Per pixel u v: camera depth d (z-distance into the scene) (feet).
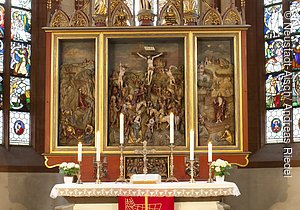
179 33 42.37
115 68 43.24
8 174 44.80
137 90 42.98
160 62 43.29
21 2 48.57
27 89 48.01
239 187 46.52
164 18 43.62
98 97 41.93
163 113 42.65
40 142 47.52
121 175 38.09
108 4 43.37
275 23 48.21
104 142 41.55
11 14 47.50
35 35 48.98
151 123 42.55
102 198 36.96
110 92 42.83
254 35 48.85
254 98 48.11
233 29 42.16
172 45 43.52
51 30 42.29
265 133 47.67
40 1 49.49
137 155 41.32
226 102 42.50
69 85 42.68
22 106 47.39
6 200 44.42
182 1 43.62
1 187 44.29
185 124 41.86
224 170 37.42
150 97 42.96
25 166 45.73
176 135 42.39
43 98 48.06
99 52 42.27
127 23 43.42
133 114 42.65
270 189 45.70
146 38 42.68
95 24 43.16
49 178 46.55
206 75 42.83
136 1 51.31
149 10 43.68
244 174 46.68
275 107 47.29
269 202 45.57
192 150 37.06
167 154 41.24
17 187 45.14
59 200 46.26
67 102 42.52
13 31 47.60
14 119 46.62
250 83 48.24
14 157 45.65
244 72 42.01
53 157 41.45
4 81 46.34
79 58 42.96
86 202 36.96
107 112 42.04
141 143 42.34
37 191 46.03
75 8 50.11
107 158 41.47
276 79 47.52
